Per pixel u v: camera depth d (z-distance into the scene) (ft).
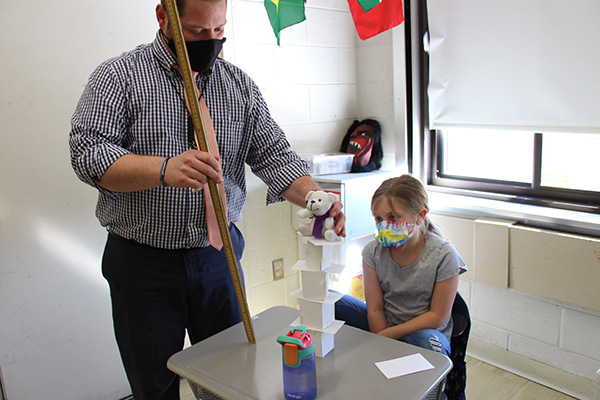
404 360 3.42
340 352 3.57
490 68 6.70
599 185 6.35
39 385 6.29
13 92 5.68
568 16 5.82
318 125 8.53
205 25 3.80
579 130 6.00
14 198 5.84
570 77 5.94
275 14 5.87
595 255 5.85
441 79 7.34
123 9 6.25
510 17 6.36
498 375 7.09
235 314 4.73
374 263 5.44
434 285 5.06
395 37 7.84
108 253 4.43
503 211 6.79
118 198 4.22
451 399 4.91
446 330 4.99
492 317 7.33
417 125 7.95
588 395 6.43
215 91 4.40
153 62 4.14
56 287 6.26
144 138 4.08
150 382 4.34
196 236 4.30
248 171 7.71
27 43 5.69
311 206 3.46
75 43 5.98
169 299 4.34
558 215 6.30
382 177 8.01
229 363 3.51
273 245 8.21
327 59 8.45
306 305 3.51
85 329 6.55
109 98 3.89
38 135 5.90
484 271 6.98
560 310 6.56
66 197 6.20
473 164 7.67
